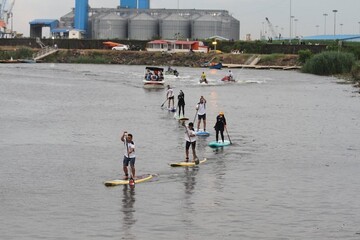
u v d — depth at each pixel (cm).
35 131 5756
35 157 4466
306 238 2762
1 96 9225
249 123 6588
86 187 3606
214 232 2825
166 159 4466
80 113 7281
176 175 3950
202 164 4319
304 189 3631
